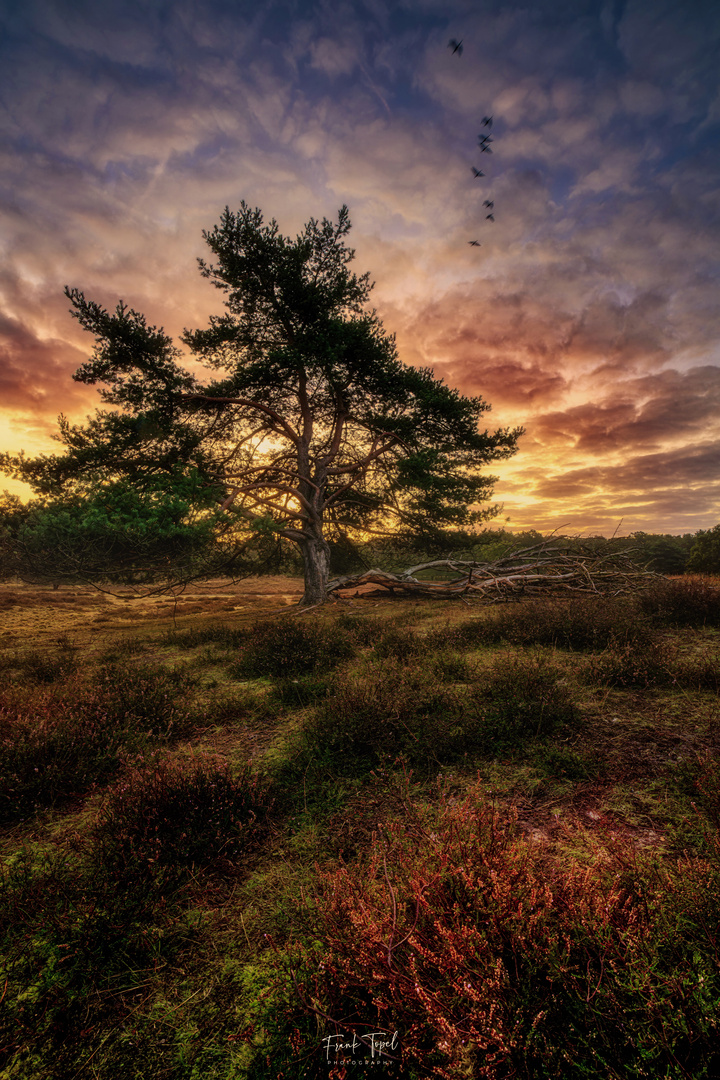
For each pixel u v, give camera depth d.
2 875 2.61
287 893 2.43
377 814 3.15
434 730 4.11
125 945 2.12
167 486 13.88
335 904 1.87
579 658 6.80
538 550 18.27
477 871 1.88
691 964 1.56
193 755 3.63
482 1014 1.37
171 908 2.37
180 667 8.05
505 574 17.41
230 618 16.69
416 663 6.58
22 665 9.06
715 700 4.84
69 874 2.63
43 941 2.17
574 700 5.04
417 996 1.46
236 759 4.21
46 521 14.34
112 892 2.33
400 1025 1.55
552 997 1.47
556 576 15.62
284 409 19.94
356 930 1.71
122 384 15.44
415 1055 1.39
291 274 16.19
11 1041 1.75
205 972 2.00
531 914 1.68
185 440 15.98
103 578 16.34
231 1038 1.67
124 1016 1.82
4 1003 1.89
